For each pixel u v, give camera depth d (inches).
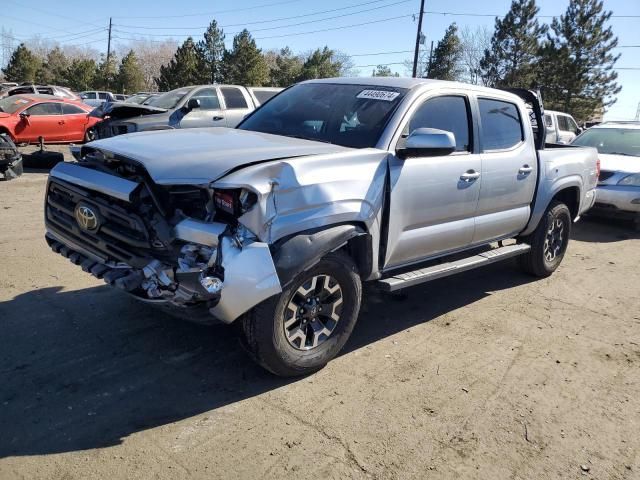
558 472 114.3
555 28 1717.5
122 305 178.7
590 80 1699.1
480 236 194.7
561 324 193.9
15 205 321.7
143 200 123.9
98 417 121.7
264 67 2116.1
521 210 213.0
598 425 132.3
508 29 1800.0
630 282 249.1
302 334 139.3
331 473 108.8
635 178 350.3
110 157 140.5
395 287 156.0
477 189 182.9
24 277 198.8
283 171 125.3
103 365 143.0
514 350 170.1
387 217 152.2
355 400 135.2
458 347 169.5
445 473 111.4
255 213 119.6
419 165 159.6
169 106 454.6
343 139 160.1
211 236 117.0
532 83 1752.0
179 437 116.7
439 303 207.0
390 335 174.9
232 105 478.0
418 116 165.6
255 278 118.9
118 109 427.8
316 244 129.4
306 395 135.9
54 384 133.0
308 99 183.8
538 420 132.6
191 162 124.6
